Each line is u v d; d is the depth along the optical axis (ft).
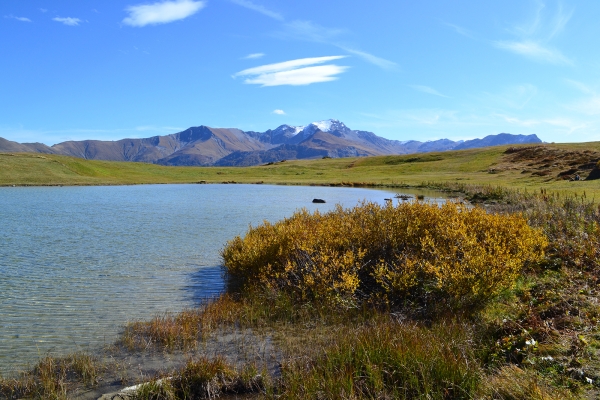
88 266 48.96
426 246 36.76
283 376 21.76
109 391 21.61
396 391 19.02
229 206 117.91
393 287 33.12
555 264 36.78
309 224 48.70
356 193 166.61
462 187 153.58
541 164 237.25
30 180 225.35
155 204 124.47
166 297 37.88
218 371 22.59
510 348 22.21
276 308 33.22
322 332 28.40
